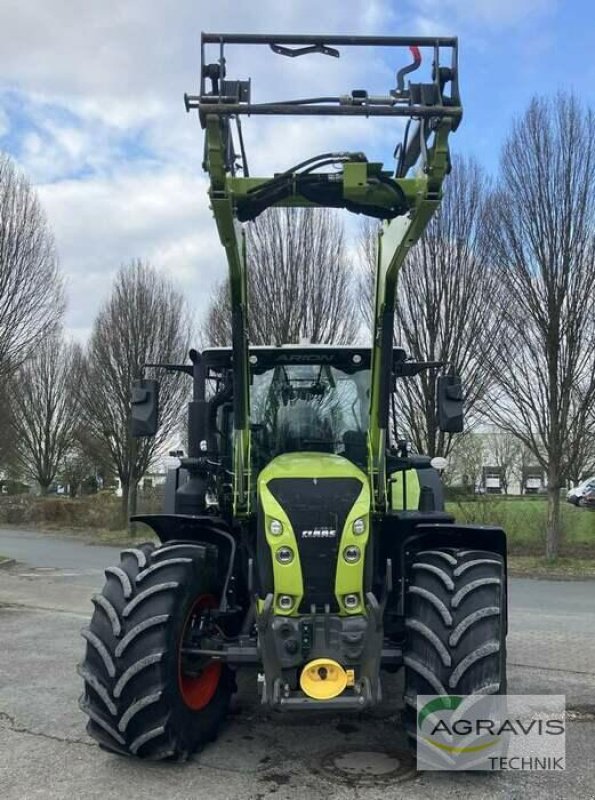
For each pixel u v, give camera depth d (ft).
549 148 45.52
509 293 46.52
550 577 43.21
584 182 45.24
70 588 37.81
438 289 46.19
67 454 117.80
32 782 13.08
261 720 16.24
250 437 15.81
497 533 14.49
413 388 46.37
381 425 14.62
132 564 14.20
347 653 12.89
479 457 74.08
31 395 115.34
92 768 13.67
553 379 46.78
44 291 47.83
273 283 51.47
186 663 14.16
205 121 12.25
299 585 13.10
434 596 13.29
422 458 16.66
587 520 55.93
